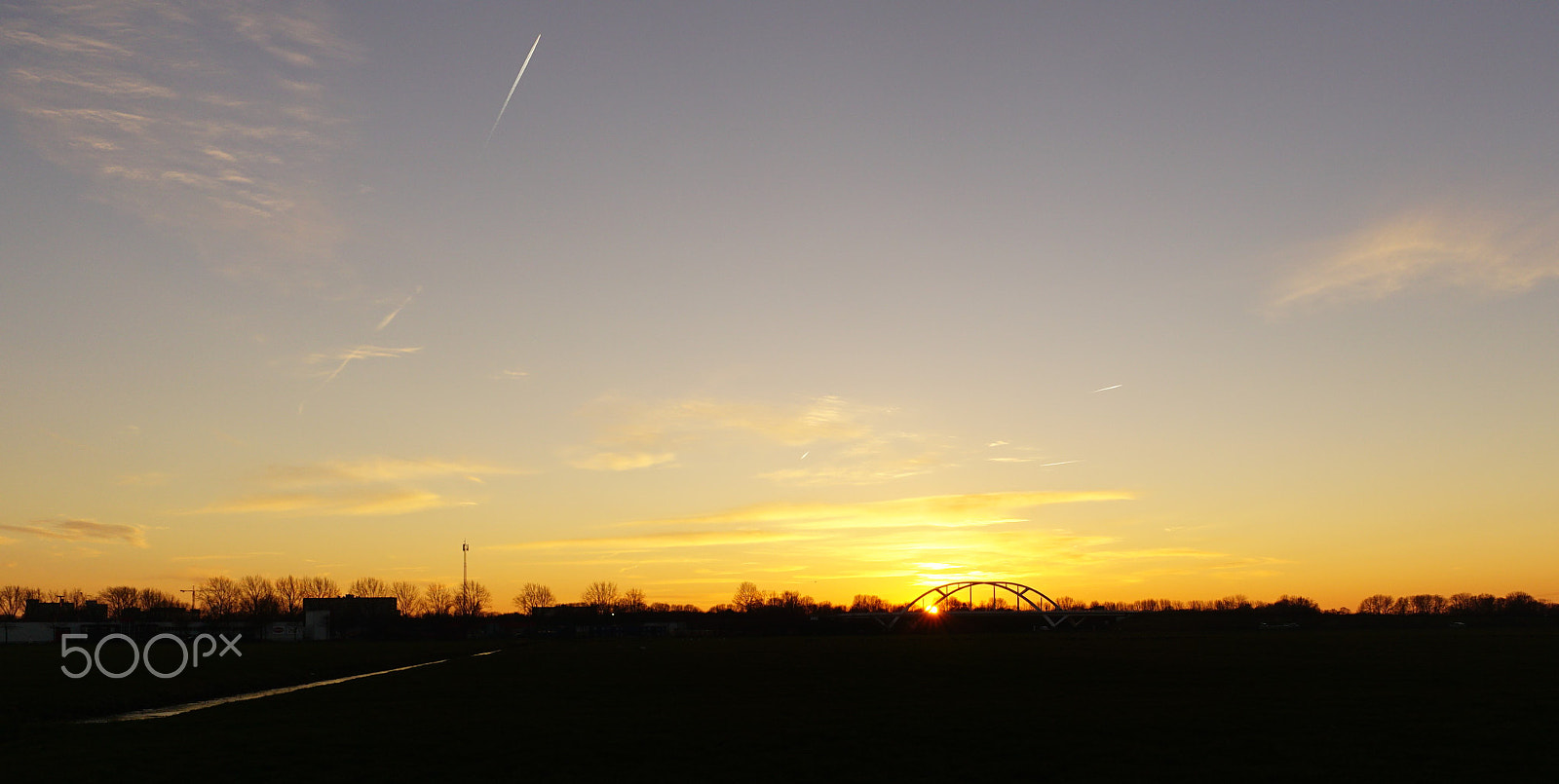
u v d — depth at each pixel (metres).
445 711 59.78
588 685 78.62
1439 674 81.44
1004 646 150.62
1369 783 36.59
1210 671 86.44
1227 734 47.09
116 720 60.91
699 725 51.53
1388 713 54.25
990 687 72.56
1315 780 37.09
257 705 66.88
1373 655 110.81
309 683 93.75
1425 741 44.97
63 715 63.38
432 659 132.12
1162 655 114.06
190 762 42.19
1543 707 56.56
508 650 161.62
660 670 96.19
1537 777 37.38
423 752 43.91
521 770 39.56
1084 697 63.72
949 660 107.94
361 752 44.00
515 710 59.69
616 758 42.19
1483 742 44.69
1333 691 67.31
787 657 119.06
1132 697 63.50
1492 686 70.50
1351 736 46.25
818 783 37.09
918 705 59.72
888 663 103.50
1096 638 189.38
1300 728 48.66
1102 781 37.12
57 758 43.59
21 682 85.88
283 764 41.50
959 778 37.81
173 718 59.06
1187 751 42.81
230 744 46.62
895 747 44.22
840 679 81.81
